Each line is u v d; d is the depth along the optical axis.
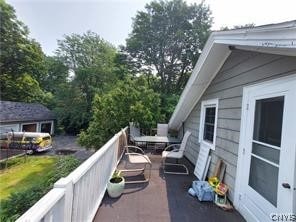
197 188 3.99
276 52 2.59
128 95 10.64
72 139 21.58
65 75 26.23
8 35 20.33
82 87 24.33
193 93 6.28
